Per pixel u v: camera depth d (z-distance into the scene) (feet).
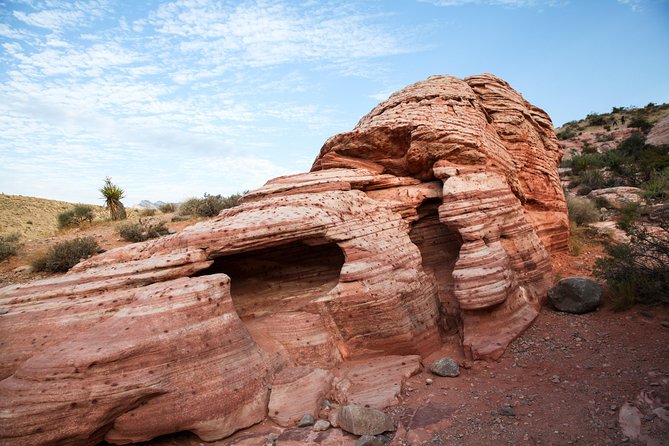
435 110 31.71
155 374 16.15
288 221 22.99
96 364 15.44
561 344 23.39
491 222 27.84
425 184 31.94
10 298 19.47
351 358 24.06
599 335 23.43
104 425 15.46
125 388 15.47
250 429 17.57
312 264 28.91
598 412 15.99
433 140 30.14
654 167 89.56
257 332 22.76
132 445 16.66
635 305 25.75
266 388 18.93
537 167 37.32
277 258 28.73
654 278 26.30
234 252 22.80
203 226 23.36
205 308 18.48
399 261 25.84
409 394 20.22
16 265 50.14
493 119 36.60
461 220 26.76
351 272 23.71
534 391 18.95
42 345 17.75
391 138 32.53
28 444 14.24
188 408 16.34
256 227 22.44
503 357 23.16
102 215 94.84
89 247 50.83
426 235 32.17
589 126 219.82
